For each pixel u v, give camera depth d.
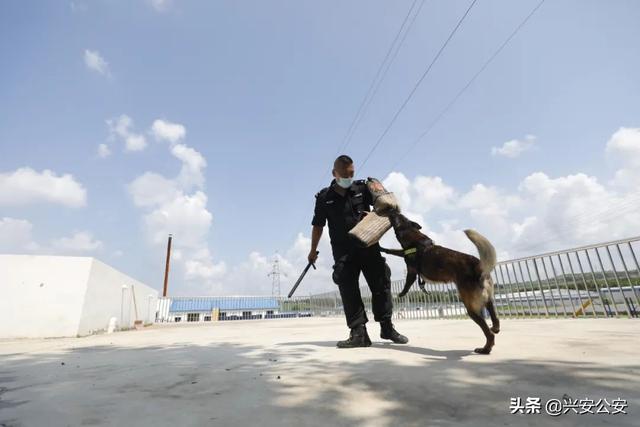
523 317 7.18
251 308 30.06
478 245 2.67
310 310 22.47
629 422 1.15
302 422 1.29
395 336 3.47
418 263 3.05
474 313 2.60
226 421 1.33
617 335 3.22
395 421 1.26
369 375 1.98
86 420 1.38
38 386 2.04
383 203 3.42
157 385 1.99
